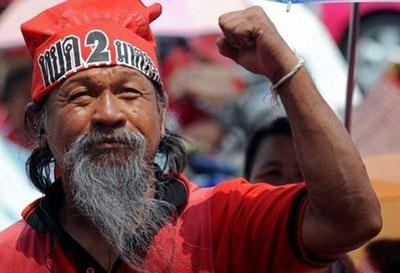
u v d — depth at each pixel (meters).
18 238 4.16
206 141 9.09
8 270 4.10
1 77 8.20
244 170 6.30
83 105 3.99
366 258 5.36
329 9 10.13
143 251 4.04
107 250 4.06
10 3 7.71
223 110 9.32
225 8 7.29
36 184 4.29
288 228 3.93
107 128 3.96
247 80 9.51
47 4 7.50
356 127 6.38
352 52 5.64
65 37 4.09
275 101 3.94
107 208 3.96
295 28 8.75
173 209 4.09
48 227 4.11
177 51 9.66
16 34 7.49
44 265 4.08
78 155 3.96
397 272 5.34
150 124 4.02
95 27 4.08
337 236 3.84
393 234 5.36
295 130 3.82
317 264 3.97
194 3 7.30
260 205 4.02
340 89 8.80
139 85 4.03
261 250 4.00
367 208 3.80
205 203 4.11
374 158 5.83
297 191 3.96
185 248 4.04
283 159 6.10
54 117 4.05
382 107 6.39
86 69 4.00
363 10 10.89
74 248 4.07
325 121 3.80
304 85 3.83
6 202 6.74
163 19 7.24
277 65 3.84
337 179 3.77
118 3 4.18
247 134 9.11
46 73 4.08
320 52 8.82
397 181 5.64
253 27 3.86
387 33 10.91
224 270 4.03
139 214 4.05
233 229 4.04
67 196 4.09
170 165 4.23
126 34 4.09
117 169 3.96
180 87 9.48
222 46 3.97
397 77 6.44
